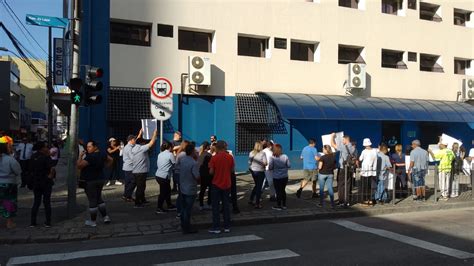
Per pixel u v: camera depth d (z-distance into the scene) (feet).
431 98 76.59
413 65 74.84
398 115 66.18
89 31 51.85
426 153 43.27
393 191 39.93
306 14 65.26
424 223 32.81
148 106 54.80
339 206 38.11
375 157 39.65
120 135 54.08
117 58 53.42
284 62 63.52
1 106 183.42
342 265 21.29
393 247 24.94
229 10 59.93
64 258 22.76
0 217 31.60
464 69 83.35
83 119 51.83
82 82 31.58
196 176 28.55
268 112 62.08
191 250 24.34
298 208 36.81
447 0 79.05
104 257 22.94
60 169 72.49
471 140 80.79
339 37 67.97
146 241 26.66
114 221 31.09
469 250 24.31
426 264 21.47
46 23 34.04
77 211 34.24
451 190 44.45
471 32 81.61
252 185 49.16
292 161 63.52
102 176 30.04
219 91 59.21
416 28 75.31
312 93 65.57
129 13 53.98
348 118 61.82
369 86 70.54
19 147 48.85
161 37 55.88
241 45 62.59
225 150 29.48
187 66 57.36
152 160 54.80
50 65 74.64
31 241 26.30
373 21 71.00
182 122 57.11
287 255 23.11
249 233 29.04
